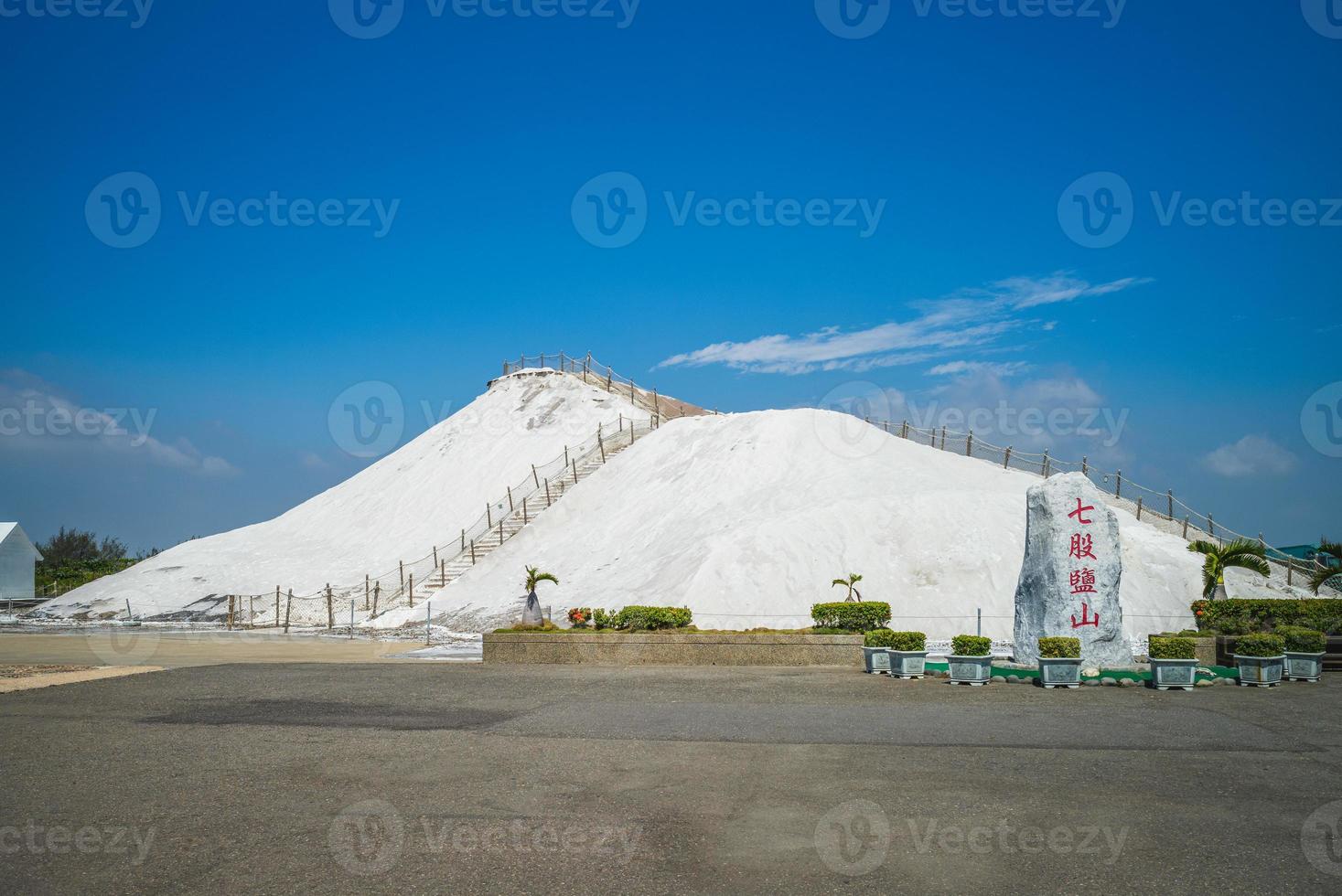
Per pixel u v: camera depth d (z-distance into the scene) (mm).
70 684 18281
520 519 43469
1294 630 19328
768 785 10023
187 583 48156
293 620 40594
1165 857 7852
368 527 53281
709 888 7207
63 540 79250
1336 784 10109
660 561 32031
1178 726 13383
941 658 21578
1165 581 30078
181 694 16828
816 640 21625
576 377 64125
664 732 12938
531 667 21375
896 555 29297
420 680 18719
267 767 11000
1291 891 7156
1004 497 31938
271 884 7355
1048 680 17547
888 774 10484
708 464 39969
